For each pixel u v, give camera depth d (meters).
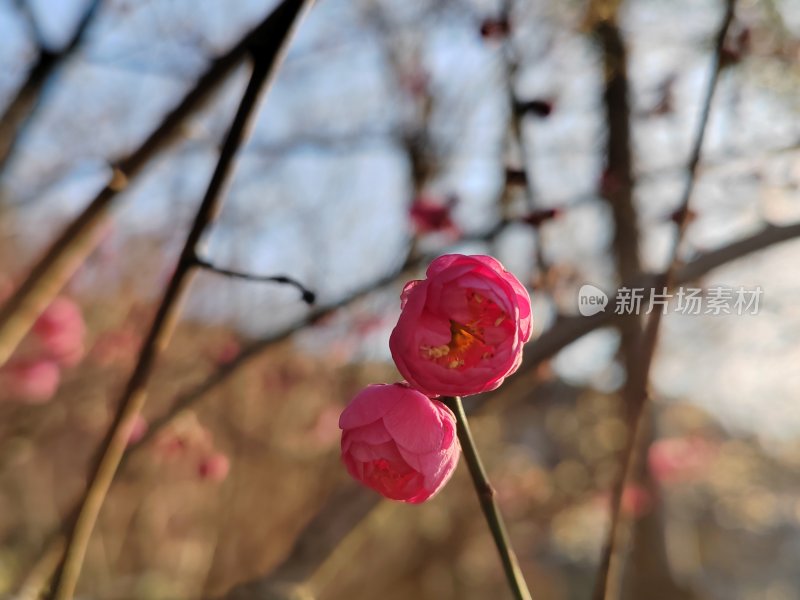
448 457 1.19
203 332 4.88
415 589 7.22
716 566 10.03
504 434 7.27
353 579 7.02
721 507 9.76
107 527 5.58
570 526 7.43
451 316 1.15
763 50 2.87
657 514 5.05
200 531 5.76
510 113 2.82
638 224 3.24
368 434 1.18
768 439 8.02
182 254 1.50
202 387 2.66
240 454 5.52
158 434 2.61
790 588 10.13
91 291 4.76
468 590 7.93
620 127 3.30
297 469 5.66
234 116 1.45
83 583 5.48
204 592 5.32
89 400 4.57
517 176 2.73
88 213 1.67
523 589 1.20
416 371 1.13
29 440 4.23
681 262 2.18
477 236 2.85
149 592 5.38
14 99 1.89
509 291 1.17
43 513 5.74
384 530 6.94
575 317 2.31
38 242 4.05
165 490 5.64
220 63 1.52
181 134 1.67
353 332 4.57
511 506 6.95
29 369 3.95
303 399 5.68
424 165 3.79
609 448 6.13
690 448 5.21
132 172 1.64
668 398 6.20
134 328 4.49
